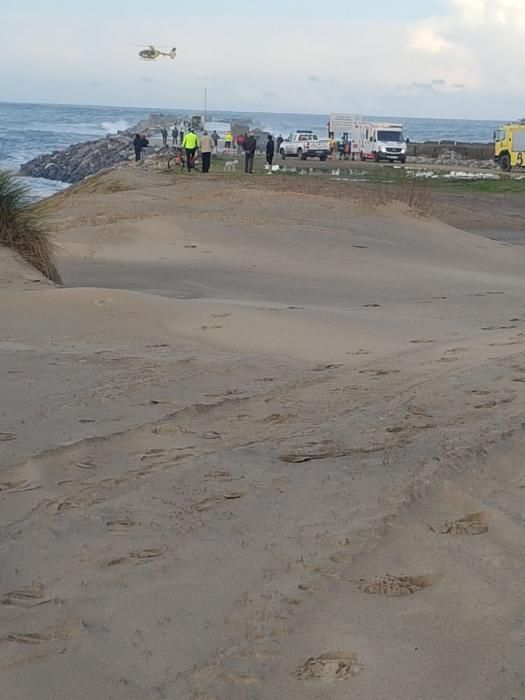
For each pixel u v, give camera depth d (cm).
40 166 7356
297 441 655
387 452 625
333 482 568
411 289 1638
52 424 692
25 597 420
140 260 1861
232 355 966
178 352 975
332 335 1052
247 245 2081
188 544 478
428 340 1038
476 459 603
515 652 369
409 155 7956
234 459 616
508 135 6041
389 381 833
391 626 391
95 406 743
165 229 2170
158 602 414
